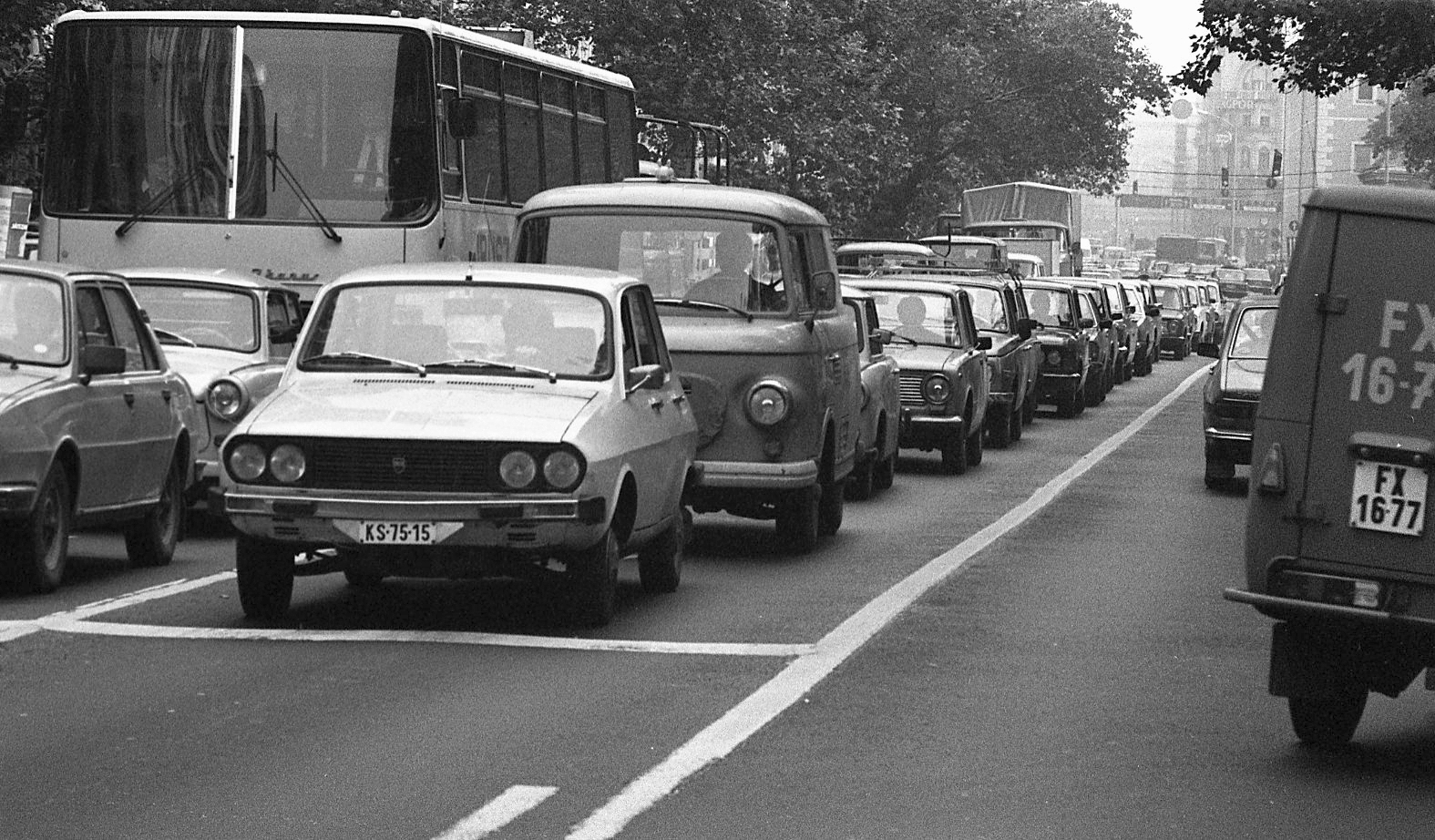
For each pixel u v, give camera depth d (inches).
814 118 2442.2
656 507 591.2
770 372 721.0
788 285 737.6
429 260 938.1
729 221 743.1
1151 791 380.5
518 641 527.8
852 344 819.4
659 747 405.1
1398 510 401.4
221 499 533.3
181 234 940.0
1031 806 364.8
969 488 1075.9
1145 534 861.2
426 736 410.9
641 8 2209.6
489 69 1015.6
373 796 359.9
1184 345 3125.0
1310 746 428.8
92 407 623.8
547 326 582.2
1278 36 1590.8
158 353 701.3
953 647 542.3
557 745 405.1
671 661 505.7
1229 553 796.0
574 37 2246.6
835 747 410.6
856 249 2071.9
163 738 406.9
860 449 957.2
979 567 727.7
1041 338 1723.7
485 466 522.3
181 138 944.9
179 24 948.6
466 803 356.2
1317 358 406.9
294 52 944.9
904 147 2930.6
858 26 2888.8
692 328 722.8
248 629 542.3
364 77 941.8
